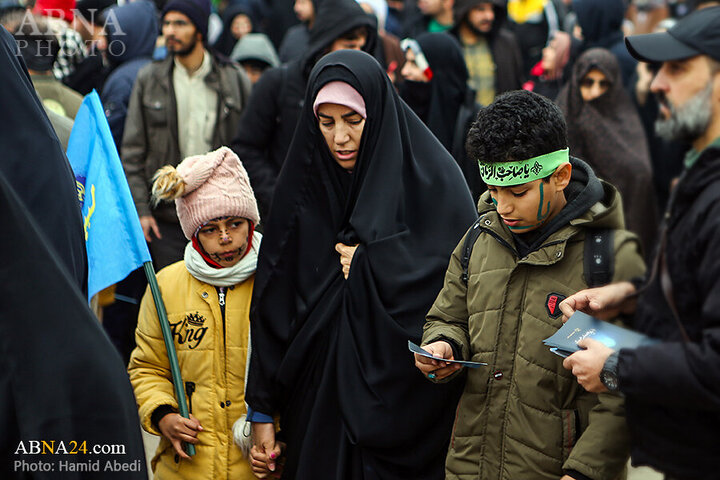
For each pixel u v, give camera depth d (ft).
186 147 22.21
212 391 13.23
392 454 12.66
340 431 12.76
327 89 12.95
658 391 8.49
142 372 13.46
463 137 20.97
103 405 8.56
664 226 8.99
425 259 12.88
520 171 10.38
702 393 8.21
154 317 13.52
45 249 8.60
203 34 22.34
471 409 11.26
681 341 8.69
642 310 9.18
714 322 8.21
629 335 9.28
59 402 8.40
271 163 20.85
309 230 13.43
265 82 20.65
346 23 20.15
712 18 8.65
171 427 12.92
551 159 10.45
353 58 13.19
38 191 9.09
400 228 13.03
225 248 13.20
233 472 13.20
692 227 8.57
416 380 12.57
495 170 10.52
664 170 26.22
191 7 21.95
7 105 9.15
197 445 13.17
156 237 21.49
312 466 12.72
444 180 13.39
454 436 11.53
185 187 12.85
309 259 13.38
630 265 10.30
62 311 8.53
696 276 8.58
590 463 10.02
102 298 17.63
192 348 13.28
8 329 8.41
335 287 13.21
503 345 10.97
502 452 10.99
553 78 28.55
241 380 13.32
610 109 24.32
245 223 13.38
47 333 8.45
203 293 13.39
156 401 13.00
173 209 21.42
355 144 13.03
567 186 11.02
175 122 22.09
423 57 21.39
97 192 13.61
